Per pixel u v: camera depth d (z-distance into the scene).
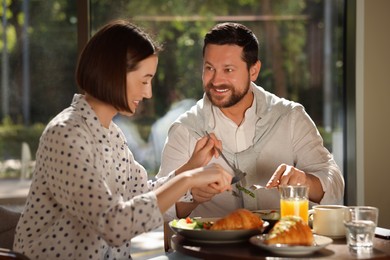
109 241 1.97
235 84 2.75
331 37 4.58
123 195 2.30
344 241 2.19
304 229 2.00
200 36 4.49
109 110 2.23
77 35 3.92
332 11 4.58
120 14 4.22
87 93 2.19
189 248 2.05
